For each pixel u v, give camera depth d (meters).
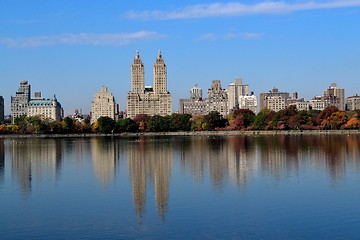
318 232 64.75
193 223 69.88
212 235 64.31
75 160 159.25
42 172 126.19
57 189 98.25
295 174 112.62
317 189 92.94
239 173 116.19
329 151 171.00
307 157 150.38
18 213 77.31
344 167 123.25
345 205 78.81
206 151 186.62
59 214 76.25
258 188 94.88
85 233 66.00
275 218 71.69
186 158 158.00
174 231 66.25
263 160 144.75
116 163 146.88
